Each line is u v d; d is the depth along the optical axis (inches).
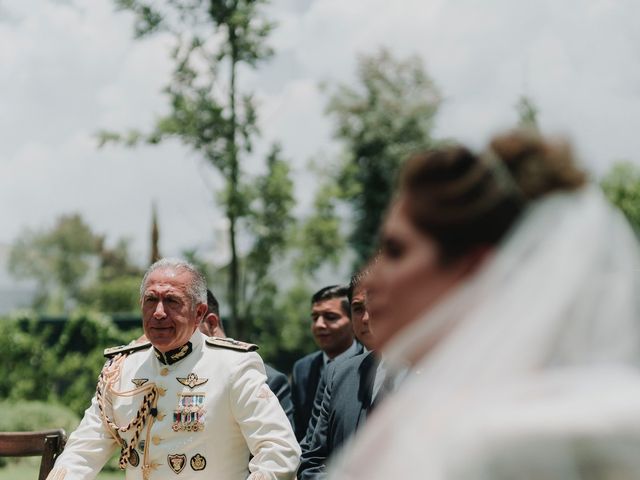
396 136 1218.6
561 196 45.9
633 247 46.1
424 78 1228.5
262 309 625.6
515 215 45.5
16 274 3088.1
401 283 46.7
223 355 148.8
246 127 556.4
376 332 47.9
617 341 43.8
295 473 140.7
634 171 1237.7
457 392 42.9
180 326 146.5
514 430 39.9
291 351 730.8
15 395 577.6
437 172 45.9
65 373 596.1
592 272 44.4
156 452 144.8
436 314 45.9
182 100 542.0
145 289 149.2
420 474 40.7
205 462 143.7
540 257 44.5
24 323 639.8
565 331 43.4
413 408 43.7
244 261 602.9
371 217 1190.9
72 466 146.9
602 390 41.6
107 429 150.4
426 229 46.1
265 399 145.3
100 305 1806.1
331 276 803.4
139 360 152.5
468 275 46.1
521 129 47.7
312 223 616.1
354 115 1221.1
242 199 561.3
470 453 40.0
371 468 43.5
